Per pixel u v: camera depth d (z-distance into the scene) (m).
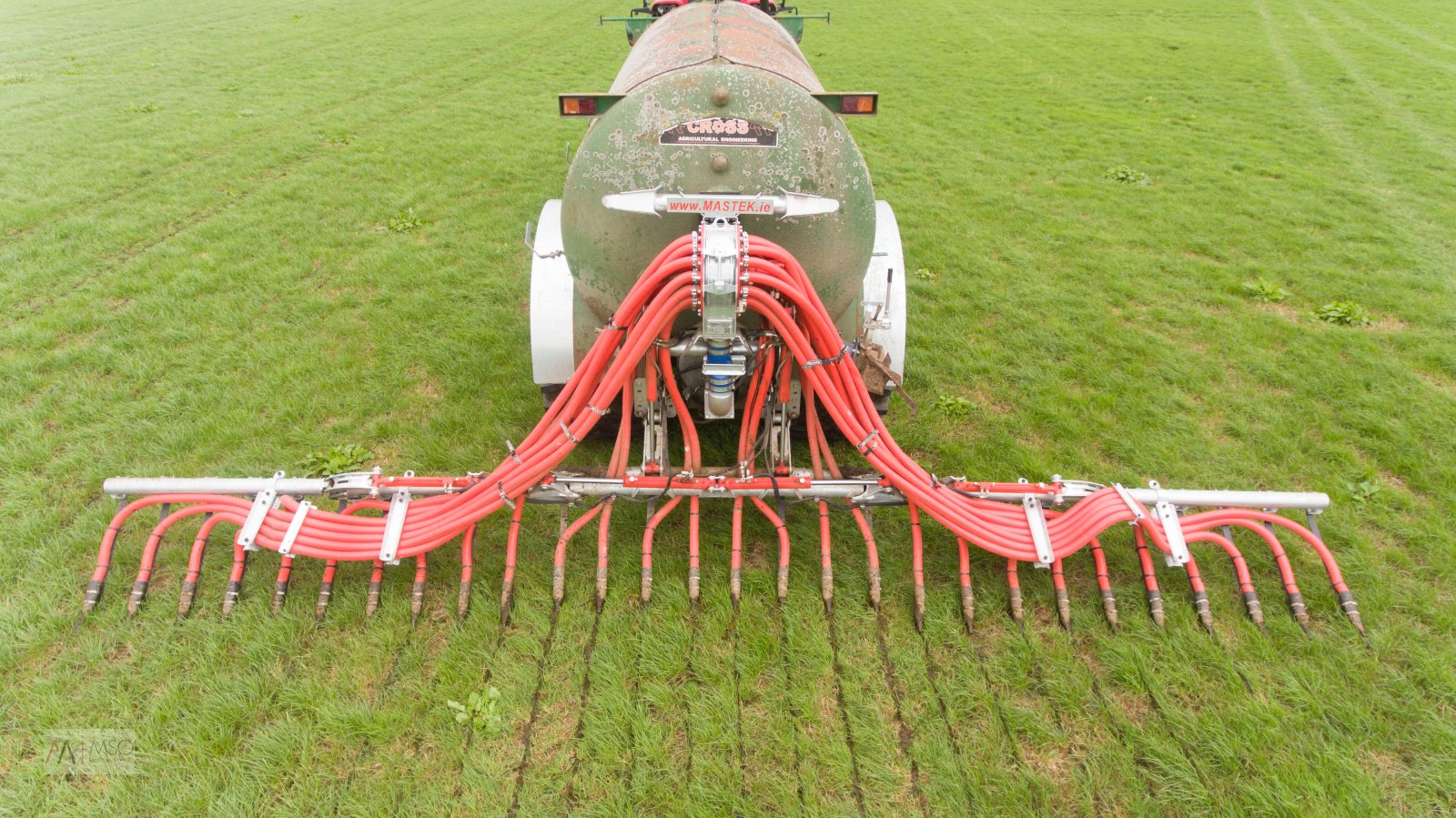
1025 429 4.27
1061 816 2.43
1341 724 2.68
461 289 5.53
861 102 3.01
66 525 3.45
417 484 3.16
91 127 8.99
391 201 7.16
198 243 6.17
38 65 12.15
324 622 2.97
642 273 2.96
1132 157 8.89
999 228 6.93
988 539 3.04
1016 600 3.06
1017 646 2.93
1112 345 5.07
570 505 3.23
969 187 7.86
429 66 12.88
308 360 4.68
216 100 10.41
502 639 2.95
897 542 3.44
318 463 3.87
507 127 9.61
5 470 3.72
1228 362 4.92
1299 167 8.56
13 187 7.15
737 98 2.74
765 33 4.00
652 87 2.75
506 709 2.68
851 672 2.83
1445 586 3.27
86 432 4.01
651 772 2.50
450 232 6.53
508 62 13.33
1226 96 11.54
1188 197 7.69
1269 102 11.23
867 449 3.04
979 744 2.61
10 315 5.07
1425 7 19.50
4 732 2.59
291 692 2.71
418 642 2.93
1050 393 4.59
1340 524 3.58
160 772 2.47
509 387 4.47
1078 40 15.62
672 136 2.76
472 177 7.88
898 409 4.43
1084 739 2.65
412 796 2.43
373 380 4.54
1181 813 2.45
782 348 3.06
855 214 2.92
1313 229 6.99
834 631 3.02
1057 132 9.80
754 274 2.60
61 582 3.10
